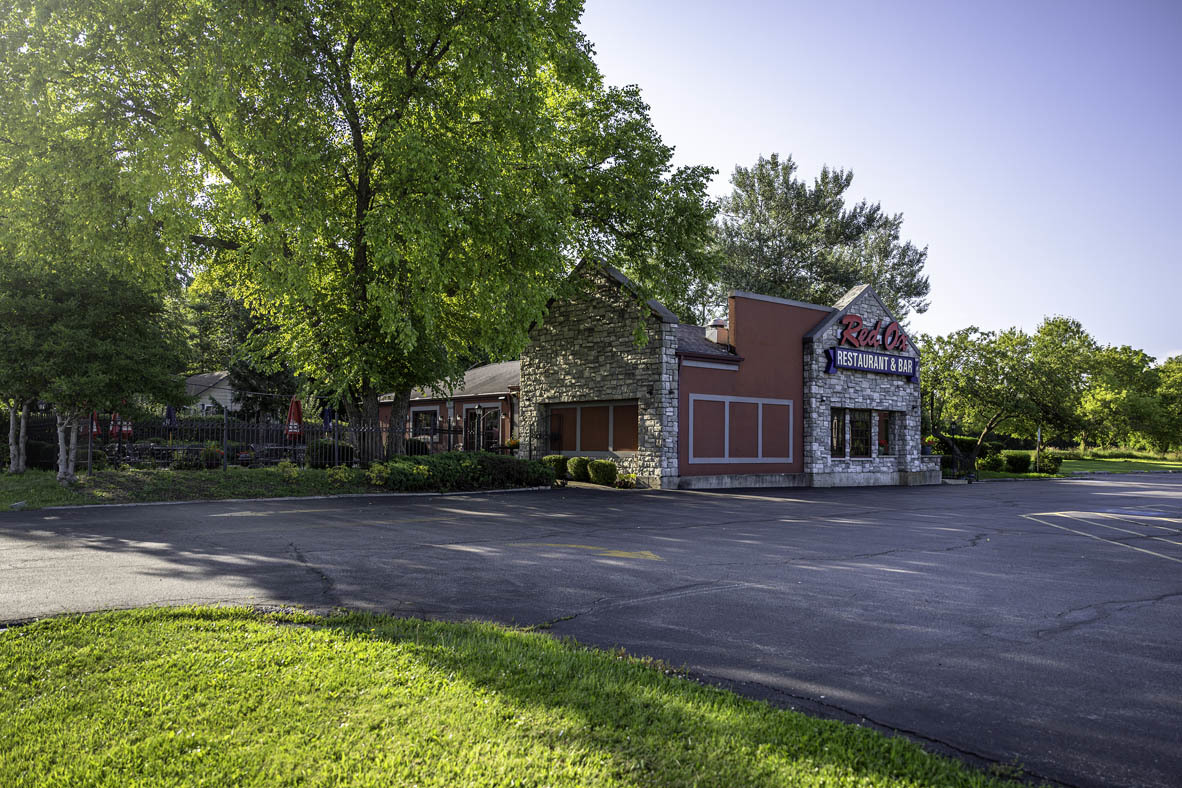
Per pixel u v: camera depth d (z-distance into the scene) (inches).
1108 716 184.9
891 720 180.5
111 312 731.4
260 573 350.0
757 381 1059.3
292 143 660.7
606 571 369.7
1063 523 652.1
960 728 176.1
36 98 641.6
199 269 903.1
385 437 928.3
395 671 199.5
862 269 1892.2
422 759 147.8
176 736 157.5
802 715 177.0
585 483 1006.4
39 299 705.6
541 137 754.8
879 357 1187.9
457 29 708.7
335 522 548.4
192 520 549.6
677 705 179.6
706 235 980.6
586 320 1069.8
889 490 1076.5
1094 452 2783.0
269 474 786.8
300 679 192.2
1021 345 1555.1
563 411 1129.4
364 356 802.8
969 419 1589.6
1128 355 3137.3
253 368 1695.4
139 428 1045.2
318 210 658.2
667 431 955.3
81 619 251.6
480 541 465.1
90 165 660.7
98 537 458.3
